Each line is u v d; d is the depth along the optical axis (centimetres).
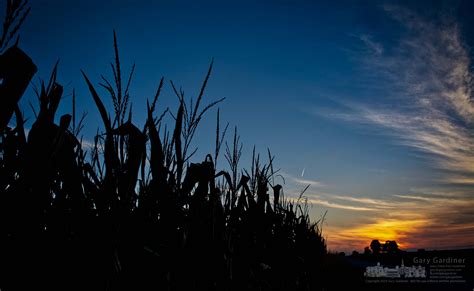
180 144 139
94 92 115
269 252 283
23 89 106
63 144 124
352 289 848
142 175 129
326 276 630
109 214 110
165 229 134
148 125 120
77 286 106
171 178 139
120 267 111
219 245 179
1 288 100
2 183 107
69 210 118
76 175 121
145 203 129
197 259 161
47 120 116
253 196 236
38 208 110
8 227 105
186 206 173
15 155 113
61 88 123
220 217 187
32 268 105
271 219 284
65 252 110
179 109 137
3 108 102
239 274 212
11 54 104
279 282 290
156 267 131
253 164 240
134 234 121
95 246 110
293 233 371
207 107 135
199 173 171
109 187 111
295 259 346
